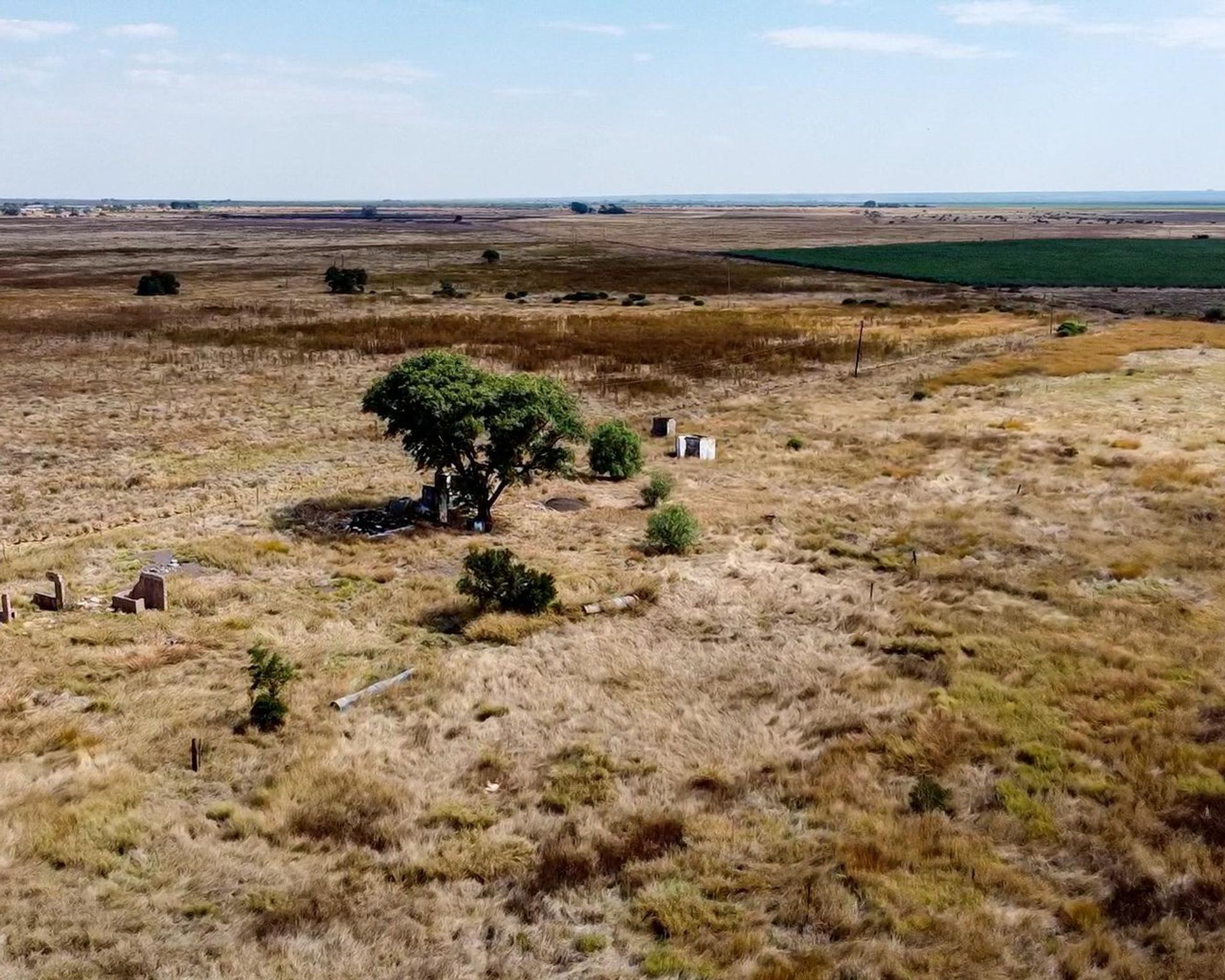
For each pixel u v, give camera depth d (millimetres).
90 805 12672
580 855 12125
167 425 38906
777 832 12641
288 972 9906
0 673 16422
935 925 10812
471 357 55375
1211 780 13711
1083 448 35219
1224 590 21172
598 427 33438
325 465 33500
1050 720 15594
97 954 10031
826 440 38031
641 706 16359
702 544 25047
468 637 19016
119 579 21438
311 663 17609
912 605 20766
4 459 33031
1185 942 10500
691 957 10266
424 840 12477
